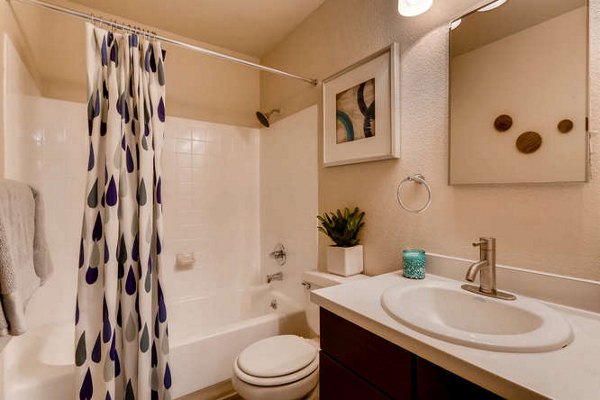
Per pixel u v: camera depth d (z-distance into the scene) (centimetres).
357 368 83
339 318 90
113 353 118
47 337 149
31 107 154
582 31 83
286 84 219
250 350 132
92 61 124
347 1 165
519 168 95
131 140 133
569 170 85
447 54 116
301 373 117
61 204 175
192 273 223
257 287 228
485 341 61
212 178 234
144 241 127
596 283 79
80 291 117
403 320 73
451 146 113
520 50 95
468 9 109
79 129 181
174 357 138
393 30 137
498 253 100
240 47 237
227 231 240
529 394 48
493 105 102
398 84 132
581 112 83
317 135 187
